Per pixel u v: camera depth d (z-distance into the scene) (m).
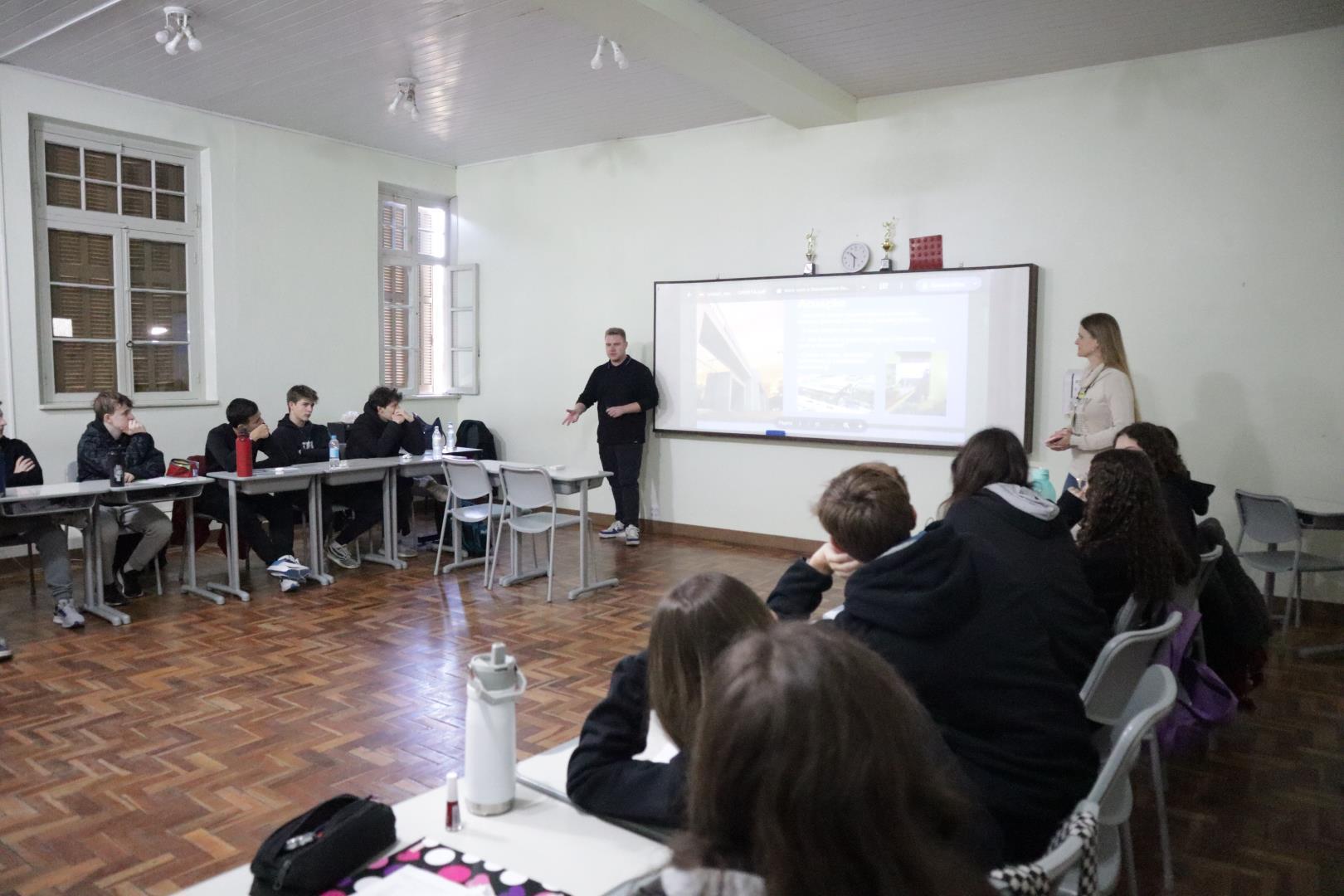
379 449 5.82
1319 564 4.24
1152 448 3.04
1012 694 1.44
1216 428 4.89
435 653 3.93
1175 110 4.91
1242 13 4.36
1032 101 5.32
